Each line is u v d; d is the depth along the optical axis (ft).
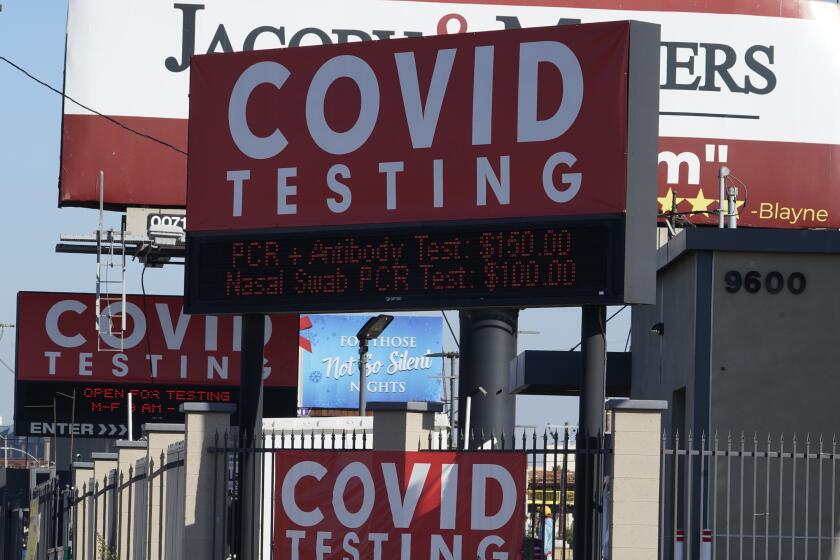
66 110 282.15
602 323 155.84
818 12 293.84
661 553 146.10
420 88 162.71
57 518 246.88
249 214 168.25
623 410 145.07
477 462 155.53
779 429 186.50
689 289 193.06
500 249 157.28
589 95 156.15
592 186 154.92
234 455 167.84
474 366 255.91
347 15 286.87
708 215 288.51
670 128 289.94
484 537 154.40
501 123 159.02
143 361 308.40
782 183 290.15
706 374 187.62
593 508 150.51
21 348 307.17
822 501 186.29
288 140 167.73
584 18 289.33
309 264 164.86
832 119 292.20
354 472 160.35
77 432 306.35
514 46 159.43
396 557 157.69
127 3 284.41
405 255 160.86
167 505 187.62
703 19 291.58
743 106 290.97
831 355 187.52
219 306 167.94
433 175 161.17
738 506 185.26
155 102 283.18
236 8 285.43
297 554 161.58
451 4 288.30
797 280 188.65
